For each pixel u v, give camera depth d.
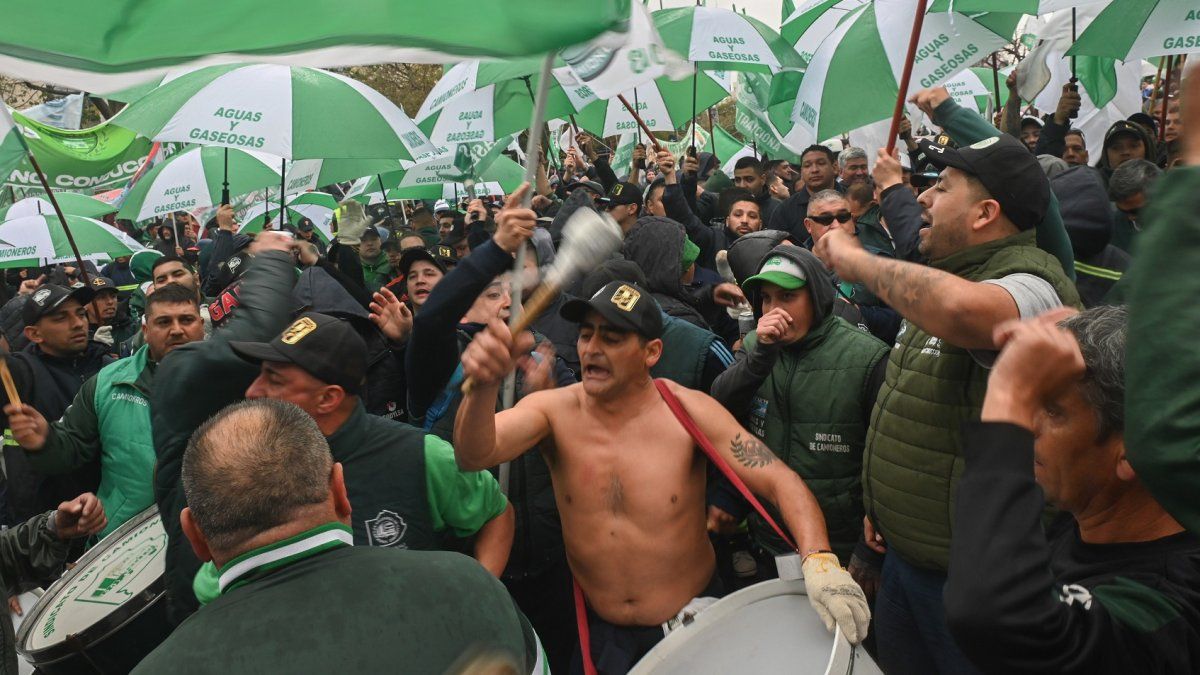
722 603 2.36
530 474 3.13
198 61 1.58
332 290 4.04
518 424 2.69
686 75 1.87
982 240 2.46
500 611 1.65
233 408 1.76
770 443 3.27
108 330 6.05
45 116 7.71
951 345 2.49
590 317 2.67
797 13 6.67
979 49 4.17
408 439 2.68
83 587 2.92
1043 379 1.32
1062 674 1.24
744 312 4.07
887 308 4.60
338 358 2.55
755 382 3.12
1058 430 1.41
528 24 1.64
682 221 5.92
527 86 6.83
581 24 1.64
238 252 5.25
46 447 3.56
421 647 1.52
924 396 2.54
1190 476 1.07
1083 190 3.79
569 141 11.90
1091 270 3.82
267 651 1.47
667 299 4.12
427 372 2.78
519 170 8.59
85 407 3.76
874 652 3.43
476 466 2.52
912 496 2.57
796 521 2.53
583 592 2.81
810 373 3.18
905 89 3.00
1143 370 1.11
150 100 4.62
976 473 1.30
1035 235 2.56
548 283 2.07
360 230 8.29
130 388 3.73
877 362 3.10
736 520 3.21
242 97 4.50
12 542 2.79
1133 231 4.66
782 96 6.34
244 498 1.60
